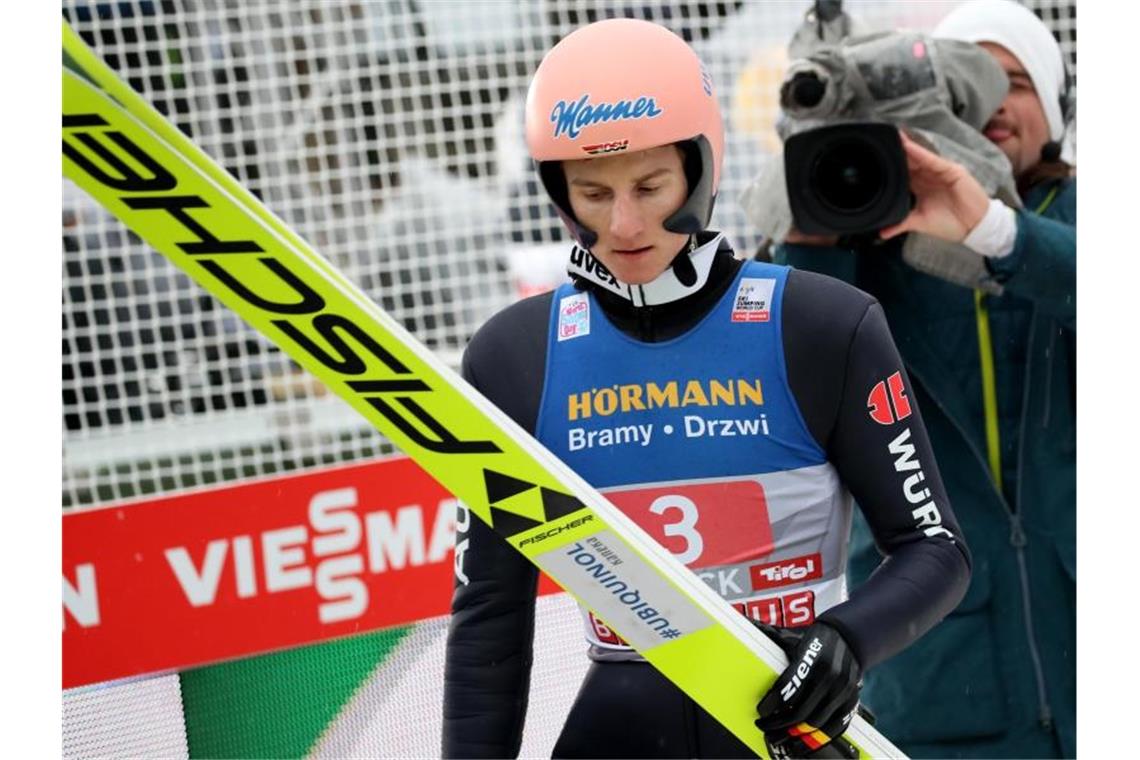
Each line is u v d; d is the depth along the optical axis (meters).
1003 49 11.70
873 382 7.21
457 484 7.08
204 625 14.04
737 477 7.37
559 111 6.95
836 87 10.82
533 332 7.66
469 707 7.62
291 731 14.01
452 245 18.34
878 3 18.09
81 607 13.86
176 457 16.67
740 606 7.41
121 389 16.98
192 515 14.02
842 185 10.79
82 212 17.17
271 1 17.73
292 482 14.32
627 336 7.50
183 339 17.52
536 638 12.73
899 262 11.23
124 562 13.95
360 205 18.25
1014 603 11.00
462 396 7.01
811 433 7.34
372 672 14.33
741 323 7.39
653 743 7.59
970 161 10.89
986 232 10.64
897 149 10.57
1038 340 11.12
